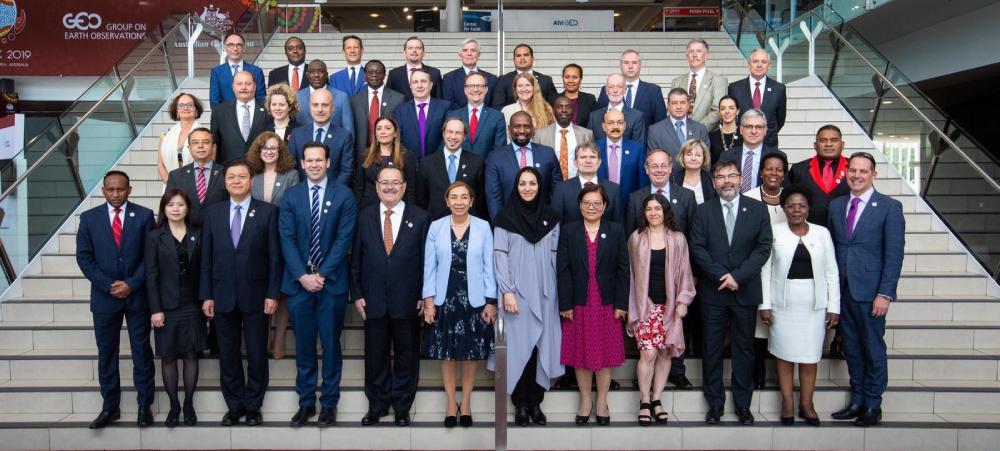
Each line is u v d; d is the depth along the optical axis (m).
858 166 4.78
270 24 13.24
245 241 4.69
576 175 5.35
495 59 11.77
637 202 5.06
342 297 4.80
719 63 11.43
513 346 4.71
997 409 4.97
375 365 4.76
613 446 4.73
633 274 4.84
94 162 7.16
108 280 4.62
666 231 4.78
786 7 12.43
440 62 11.48
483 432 4.73
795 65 9.83
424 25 16.78
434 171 5.32
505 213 4.80
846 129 8.14
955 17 10.44
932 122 6.77
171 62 9.02
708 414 4.83
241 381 4.82
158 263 4.63
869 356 4.75
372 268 4.70
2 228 5.87
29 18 13.26
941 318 5.72
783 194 4.79
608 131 5.48
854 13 10.67
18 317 5.69
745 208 4.77
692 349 5.42
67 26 13.30
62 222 6.57
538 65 11.51
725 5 13.14
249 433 4.73
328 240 4.75
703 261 4.74
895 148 7.36
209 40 10.23
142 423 4.72
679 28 16.70
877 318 4.76
